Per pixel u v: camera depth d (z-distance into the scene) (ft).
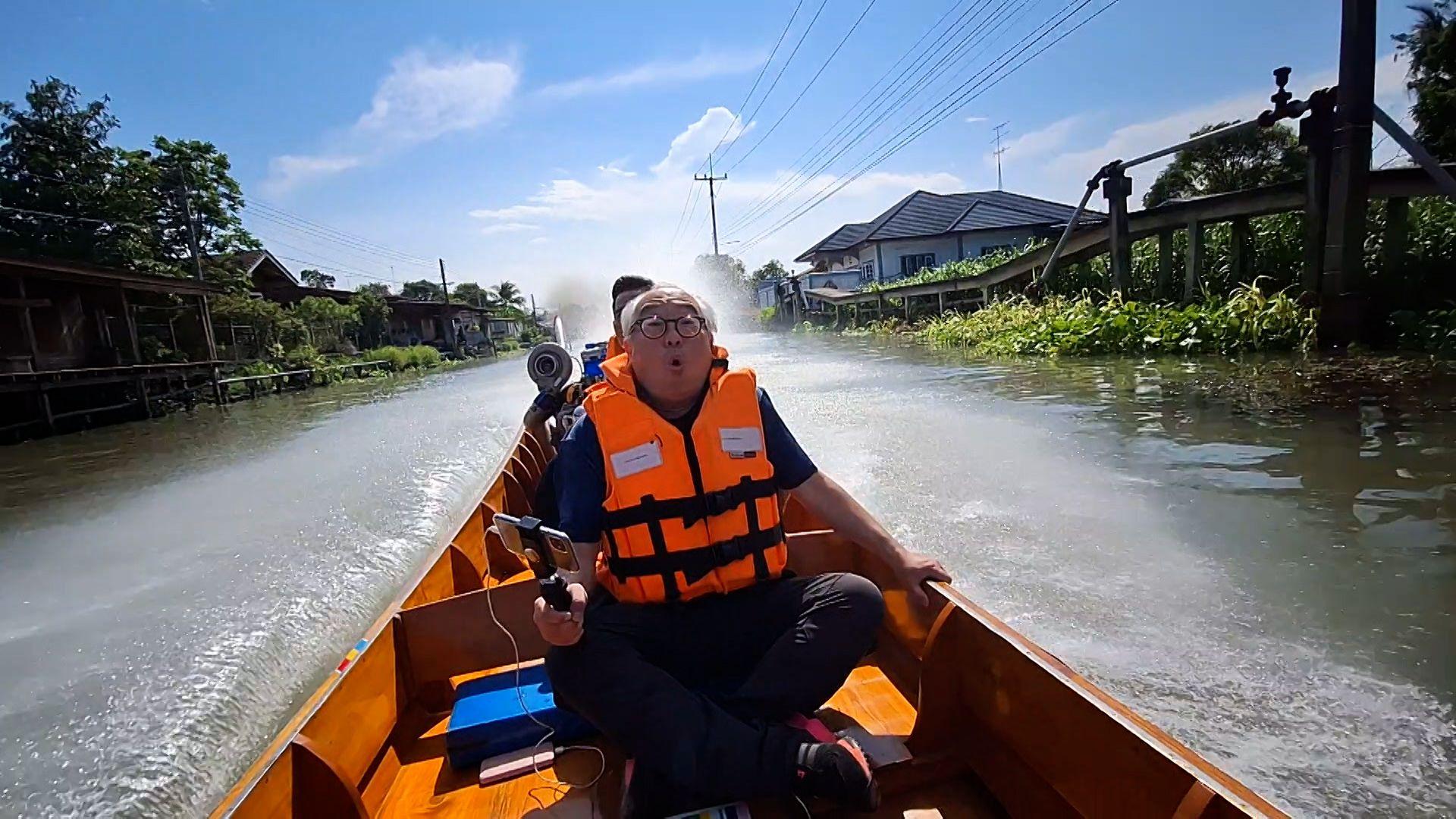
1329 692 8.98
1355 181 30.45
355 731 6.27
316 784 5.23
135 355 63.26
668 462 6.36
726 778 5.38
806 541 9.12
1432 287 31.37
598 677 5.76
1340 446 17.79
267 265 117.08
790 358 59.98
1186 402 24.57
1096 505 15.49
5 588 18.33
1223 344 35.14
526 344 207.92
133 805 10.03
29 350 52.80
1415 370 25.34
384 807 6.55
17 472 37.32
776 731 5.54
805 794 5.37
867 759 6.16
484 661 7.73
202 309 73.82
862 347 68.23
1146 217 43.96
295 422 52.54
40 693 12.76
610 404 6.53
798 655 6.07
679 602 6.47
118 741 11.36
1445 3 44.01
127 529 23.76
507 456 17.66
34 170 79.25
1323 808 7.34
